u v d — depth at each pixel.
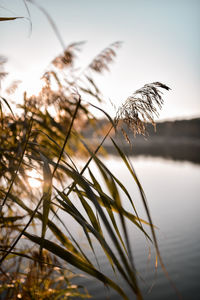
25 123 1.61
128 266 0.80
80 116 1.83
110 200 1.32
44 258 1.99
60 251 1.11
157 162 59.19
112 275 8.52
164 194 23.50
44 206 1.10
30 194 1.97
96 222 1.33
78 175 1.18
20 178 1.89
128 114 1.28
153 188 26.83
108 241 9.98
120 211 1.06
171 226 14.43
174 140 157.00
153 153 95.38
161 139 163.25
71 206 1.23
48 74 1.49
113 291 7.96
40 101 1.58
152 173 40.06
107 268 8.86
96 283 8.18
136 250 11.23
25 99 1.58
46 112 1.95
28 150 1.91
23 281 2.24
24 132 1.61
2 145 1.96
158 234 13.20
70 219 10.07
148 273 9.64
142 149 125.25
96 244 10.35
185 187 27.42
